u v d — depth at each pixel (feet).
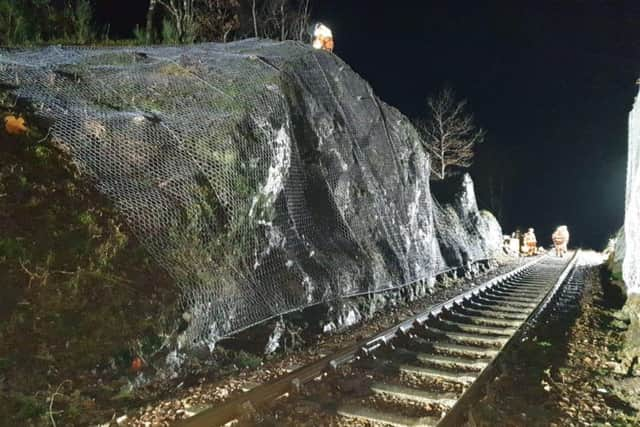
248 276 22.21
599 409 18.48
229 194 22.33
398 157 42.70
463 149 102.37
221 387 17.92
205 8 48.67
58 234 17.01
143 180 20.29
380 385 19.06
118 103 23.11
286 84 29.84
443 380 20.30
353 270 29.71
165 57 28.68
